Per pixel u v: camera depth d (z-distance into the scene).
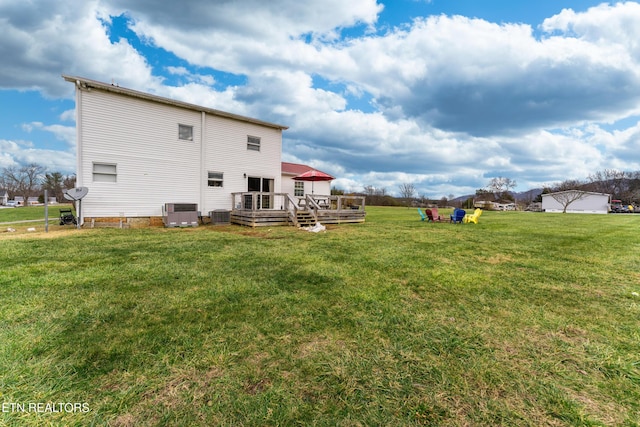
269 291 3.62
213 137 13.13
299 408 1.62
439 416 1.58
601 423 1.54
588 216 23.14
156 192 11.65
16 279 3.94
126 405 1.63
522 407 1.66
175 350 2.21
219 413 1.58
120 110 10.78
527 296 3.59
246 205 14.26
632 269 5.01
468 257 5.94
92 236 8.12
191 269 4.62
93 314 2.84
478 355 2.21
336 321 2.78
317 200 14.46
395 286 3.92
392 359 2.14
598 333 2.61
